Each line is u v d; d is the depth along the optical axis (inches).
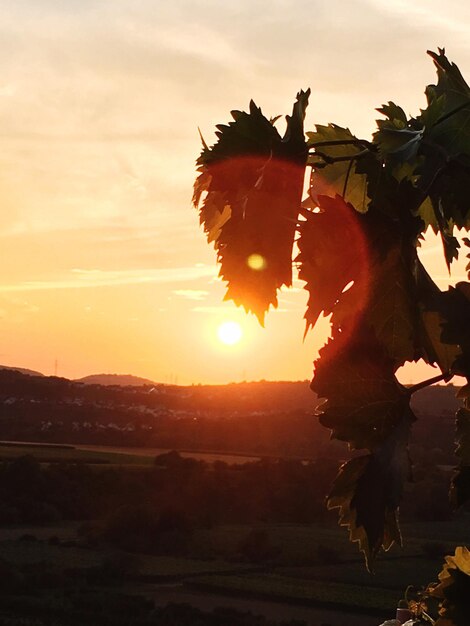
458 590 63.2
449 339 50.3
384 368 52.4
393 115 66.1
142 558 3353.8
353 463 52.5
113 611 2605.8
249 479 3774.6
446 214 59.6
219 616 2586.1
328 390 53.1
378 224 51.8
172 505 3715.6
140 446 5546.3
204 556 3408.0
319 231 51.9
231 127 54.1
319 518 3784.5
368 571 51.6
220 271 54.3
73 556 3319.4
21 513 3811.5
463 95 64.1
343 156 65.8
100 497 3907.5
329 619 2613.2
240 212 54.0
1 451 4785.9
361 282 52.0
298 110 54.3
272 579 3102.9
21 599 2694.4
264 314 53.8
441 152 58.3
